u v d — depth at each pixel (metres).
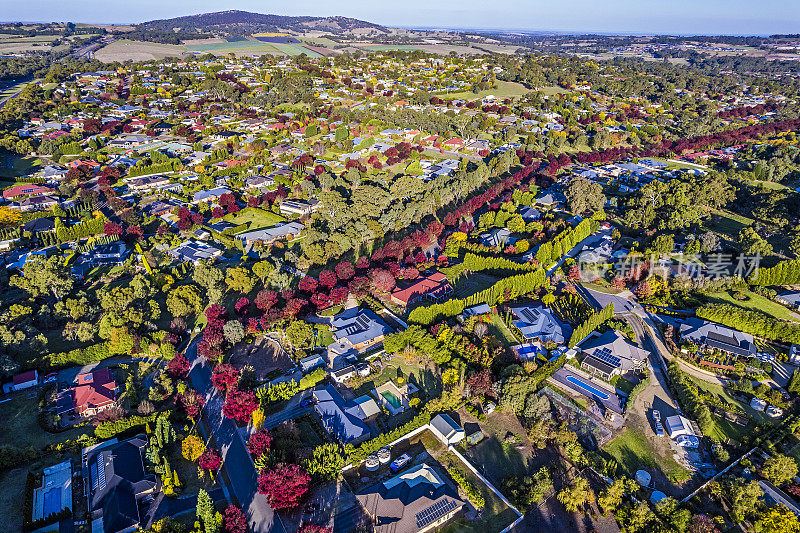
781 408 122.75
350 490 103.94
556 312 163.50
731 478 102.06
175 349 149.38
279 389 126.62
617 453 112.12
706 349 140.12
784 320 152.00
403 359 144.50
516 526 96.75
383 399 128.62
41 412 121.25
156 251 199.62
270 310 154.12
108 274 188.12
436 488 101.38
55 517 94.12
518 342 148.88
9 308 148.88
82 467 107.06
